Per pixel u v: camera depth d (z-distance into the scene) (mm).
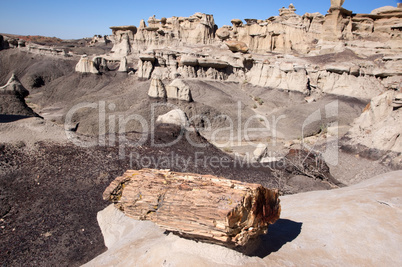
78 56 89625
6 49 88500
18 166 16516
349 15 68000
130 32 99812
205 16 86938
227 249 5836
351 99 46469
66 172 17141
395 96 24516
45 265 11195
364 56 56094
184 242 6172
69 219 13734
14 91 28531
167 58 64250
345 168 23859
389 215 7805
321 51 63969
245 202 5406
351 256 6316
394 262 6012
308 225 7957
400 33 55000
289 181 19781
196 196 5707
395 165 21828
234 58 65875
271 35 78750
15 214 13633
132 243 7891
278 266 5883
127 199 6285
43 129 20828
